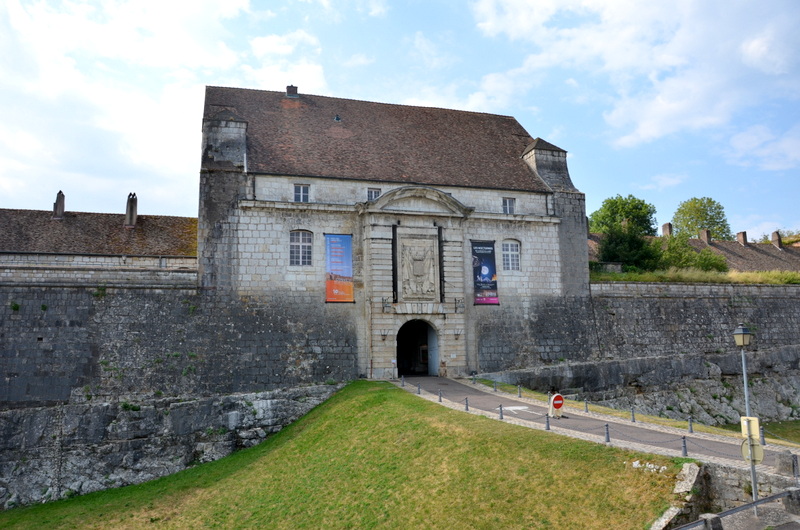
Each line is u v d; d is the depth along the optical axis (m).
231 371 29.89
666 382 37.19
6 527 22.58
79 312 28.22
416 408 24.78
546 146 39.03
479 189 36.00
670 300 39.06
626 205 66.94
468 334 34.31
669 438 18.08
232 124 32.69
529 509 15.76
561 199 37.78
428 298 33.31
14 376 26.80
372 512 18.47
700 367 38.16
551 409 22.05
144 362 28.61
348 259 32.84
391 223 33.22
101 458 26.88
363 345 32.41
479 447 19.41
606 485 15.50
